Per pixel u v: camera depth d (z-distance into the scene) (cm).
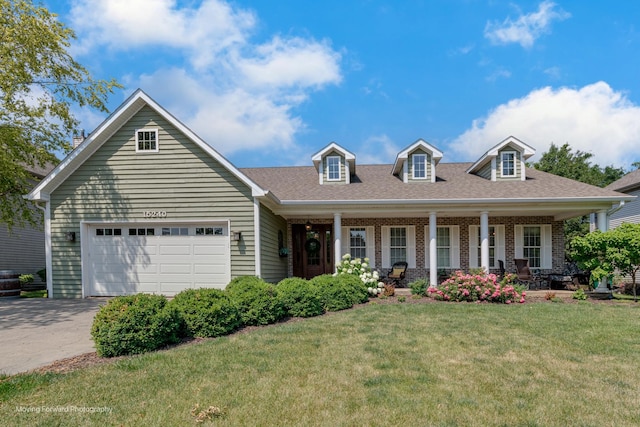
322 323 736
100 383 429
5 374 461
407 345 580
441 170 1666
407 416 349
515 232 1500
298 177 1617
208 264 1122
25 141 1283
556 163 2848
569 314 823
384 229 1547
